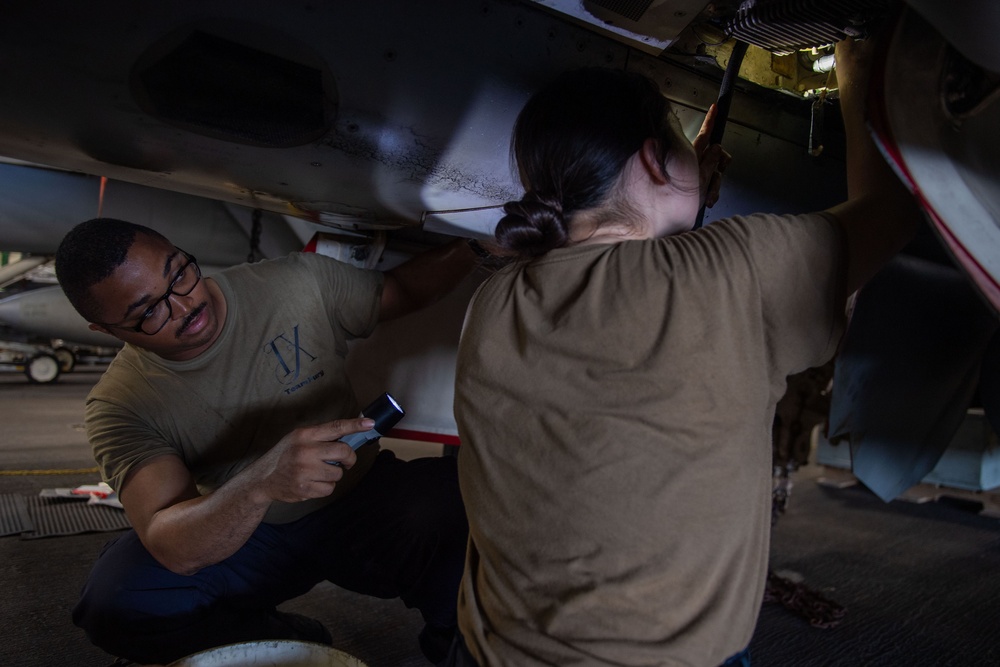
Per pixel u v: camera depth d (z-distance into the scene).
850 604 2.13
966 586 2.35
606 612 0.61
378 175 1.37
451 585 1.32
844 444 3.71
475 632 0.70
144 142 1.25
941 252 1.91
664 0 1.15
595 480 0.62
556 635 0.62
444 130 1.30
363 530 1.33
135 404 1.19
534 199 0.73
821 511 3.33
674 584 0.62
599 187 0.71
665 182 0.73
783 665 1.72
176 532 1.02
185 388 1.21
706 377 0.62
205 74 1.16
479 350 0.72
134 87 1.14
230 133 1.24
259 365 1.26
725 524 0.63
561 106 0.72
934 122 0.69
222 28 1.12
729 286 0.64
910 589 2.29
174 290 1.09
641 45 1.30
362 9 1.17
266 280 1.31
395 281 1.50
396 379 1.87
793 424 2.30
